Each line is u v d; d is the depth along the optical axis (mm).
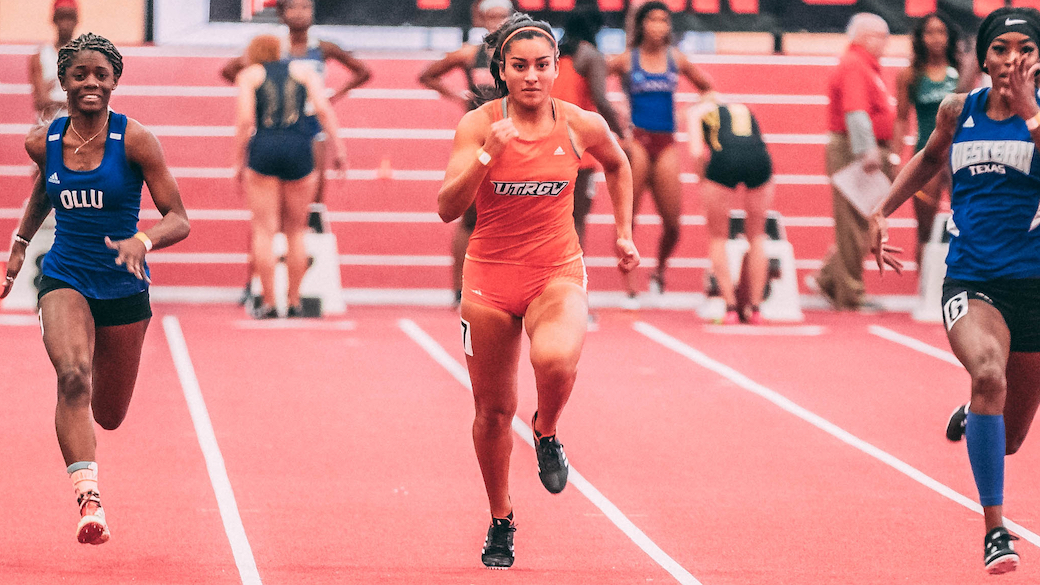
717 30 57812
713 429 29156
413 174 52969
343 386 33000
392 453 26469
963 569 19375
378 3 56875
